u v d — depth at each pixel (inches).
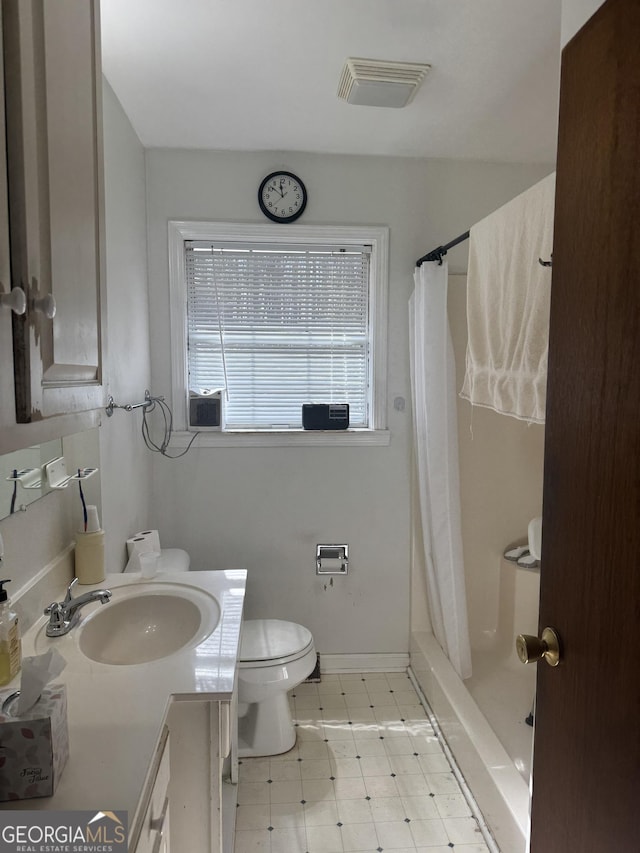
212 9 60.2
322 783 79.6
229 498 104.1
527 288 59.0
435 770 82.3
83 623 53.6
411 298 98.9
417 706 98.2
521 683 99.5
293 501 105.3
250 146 96.7
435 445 94.1
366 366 107.7
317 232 100.7
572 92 34.9
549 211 54.1
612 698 30.8
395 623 109.6
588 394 33.1
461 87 76.3
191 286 103.0
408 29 63.7
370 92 75.0
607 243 30.9
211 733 50.5
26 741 31.5
